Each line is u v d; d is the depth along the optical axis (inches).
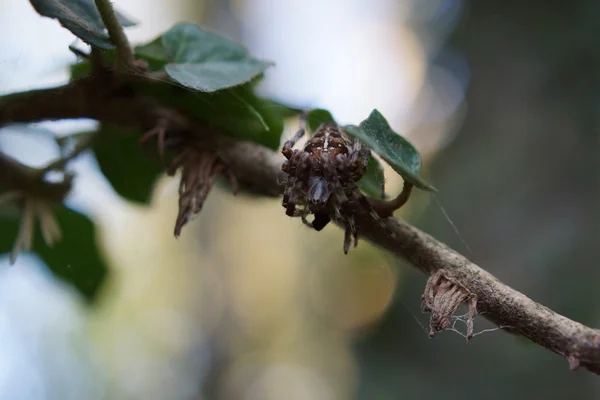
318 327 41.1
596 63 19.7
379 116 9.8
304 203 10.3
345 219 10.0
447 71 26.2
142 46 10.6
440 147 26.4
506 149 21.6
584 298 18.1
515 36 22.4
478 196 21.8
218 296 47.3
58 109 10.5
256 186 10.8
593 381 18.4
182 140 10.7
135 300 51.5
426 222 24.1
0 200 10.9
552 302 18.7
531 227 20.1
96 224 12.0
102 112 10.6
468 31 24.5
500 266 20.3
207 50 10.7
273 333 48.3
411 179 9.6
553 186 20.0
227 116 10.6
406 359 23.5
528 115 21.2
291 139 10.9
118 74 10.4
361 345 25.9
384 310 25.6
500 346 20.7
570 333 9.2
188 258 48.0
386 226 9.9
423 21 28.2
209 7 44.8
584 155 19.6
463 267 9.6
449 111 26.3
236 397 46.5
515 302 9.4
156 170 11.7
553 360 19.3
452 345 22.3
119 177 11.8
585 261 18.5
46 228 11.0
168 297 51.1
